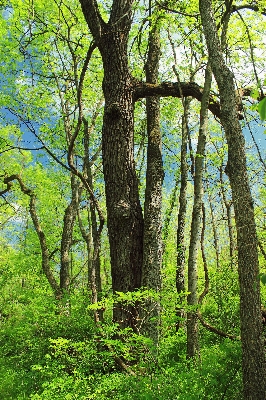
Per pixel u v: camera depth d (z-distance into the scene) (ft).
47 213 70.59
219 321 31.32
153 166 26.89
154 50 29.94
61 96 47.11
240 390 16.78
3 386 24.04
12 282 64.08
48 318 28.73
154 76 29.50
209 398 15.60
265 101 4.86
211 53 18.70
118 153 25.23
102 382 15.62
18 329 30.45
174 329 24.17
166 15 28.19
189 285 24.41
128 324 22.84
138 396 13.55
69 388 15.62
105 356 18.45
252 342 15.99
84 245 71.61
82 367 18.48
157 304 21.95
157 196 26.17
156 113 28.50
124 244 24.76
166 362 20.51
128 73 26.13
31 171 54.60
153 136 27.84
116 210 24.84
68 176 63.10
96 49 44.75
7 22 43.78
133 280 24.53
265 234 25.02
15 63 46.39
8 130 48.70
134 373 16.81
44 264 47.67
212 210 50.19
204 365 17.21
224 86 18.17
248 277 16.47
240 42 36.14
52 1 40.75
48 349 27.04
